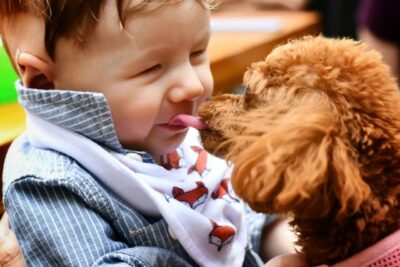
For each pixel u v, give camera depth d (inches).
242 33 66.6
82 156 29.0
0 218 34.0
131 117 29.3
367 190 24.6
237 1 100.0
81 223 27.9
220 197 33.7
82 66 28.6
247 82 29.7
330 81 26.3
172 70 29.3
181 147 34.2
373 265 26.0
